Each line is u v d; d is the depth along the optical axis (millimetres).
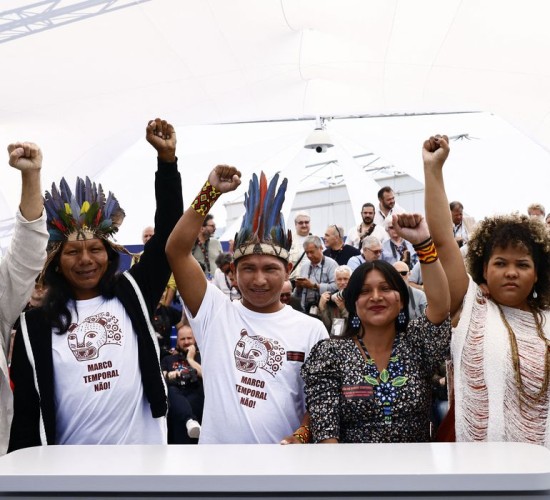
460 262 2369
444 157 2371
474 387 2203
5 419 2406
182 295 2707
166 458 1288
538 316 2301
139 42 7758
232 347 2617
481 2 7086
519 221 2377
